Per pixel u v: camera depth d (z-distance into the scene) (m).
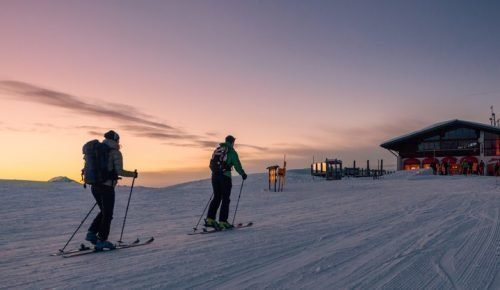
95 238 6.90
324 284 4.45
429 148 60.59
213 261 5.61
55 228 10.23
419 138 61.22
